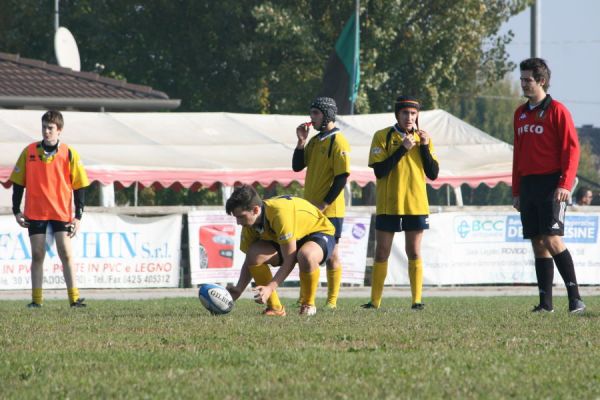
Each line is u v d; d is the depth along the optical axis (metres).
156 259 53.47
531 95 29.22
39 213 34.19
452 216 56.66
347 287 55.44
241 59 124.94
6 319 25.70
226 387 14.37
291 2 120.12
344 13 119.88
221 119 75.06
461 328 22.59
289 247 25.86
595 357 17.64
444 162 70.50
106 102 82.06
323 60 121.00
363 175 66.31
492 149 73.81
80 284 51.91
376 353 17.97
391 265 56.19
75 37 129.50
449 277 56.59
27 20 126.56
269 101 127.56
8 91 80.06
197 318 25.27
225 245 54.44
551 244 29.19
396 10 117.44
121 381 14.92
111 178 60.91
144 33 129.25
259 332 21.41
